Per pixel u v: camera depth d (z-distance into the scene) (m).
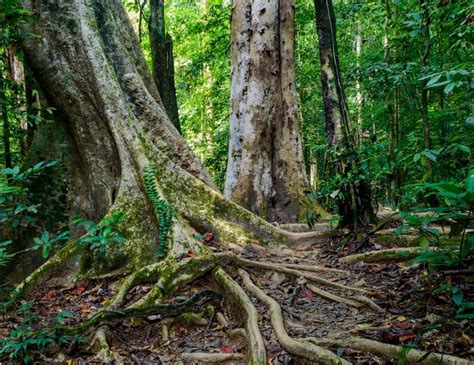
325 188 5.78
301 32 13.75
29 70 6.67
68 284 4.78
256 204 7.71
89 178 5.86
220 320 3.68
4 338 3.31
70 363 3.08
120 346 3.35
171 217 4.90
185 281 4.18
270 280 4.50
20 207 3.77
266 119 7.95
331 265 4.95
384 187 7.61
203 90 16.83
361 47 12.43
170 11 16.81
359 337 2.93
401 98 7.82
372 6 8.09
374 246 5.09
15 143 8.04
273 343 3.00
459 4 4.12
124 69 6.50
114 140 5.63
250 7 8.23
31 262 5.46
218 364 3.04
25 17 4.62
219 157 14.84
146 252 4.93
